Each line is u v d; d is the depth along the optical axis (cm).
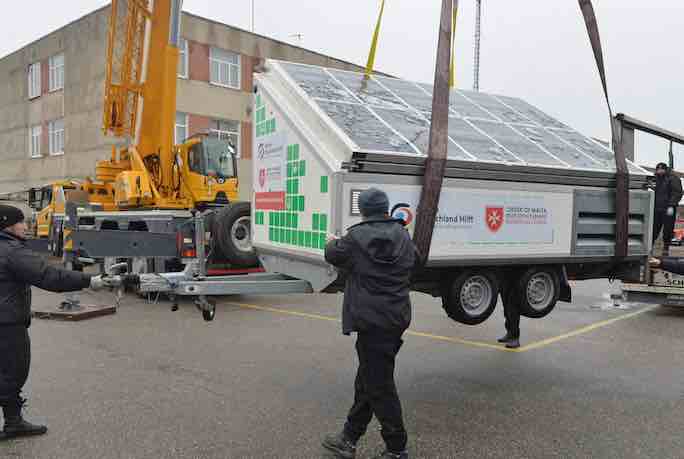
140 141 1149
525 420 440
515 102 682
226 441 393
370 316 342
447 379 548
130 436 400
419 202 426
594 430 421
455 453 380
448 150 456
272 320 842
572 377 557
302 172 454
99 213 1173
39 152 2844
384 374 350
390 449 355
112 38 1202
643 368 593
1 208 385
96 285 403
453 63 665
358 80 566
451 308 495
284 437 400
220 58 2470
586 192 520
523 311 530
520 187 480
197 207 1155
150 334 733
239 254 938
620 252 536
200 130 2400
